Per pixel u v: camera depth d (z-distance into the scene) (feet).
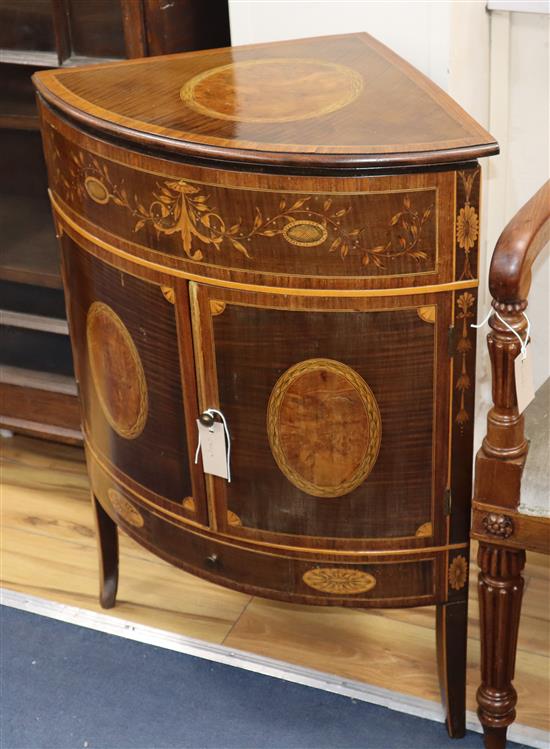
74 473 8.02
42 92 5.39
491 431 4.87
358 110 4.93
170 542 5.82
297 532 5.35
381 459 5.07
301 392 4.97
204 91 5.28
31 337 7.82
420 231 4.56
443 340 4.79
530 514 4.92
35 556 7.27
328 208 4.53
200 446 5.31
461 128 4.64
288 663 6.35
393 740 5.86
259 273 4.75
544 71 6.31
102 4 6.24
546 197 4.75
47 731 5.99
